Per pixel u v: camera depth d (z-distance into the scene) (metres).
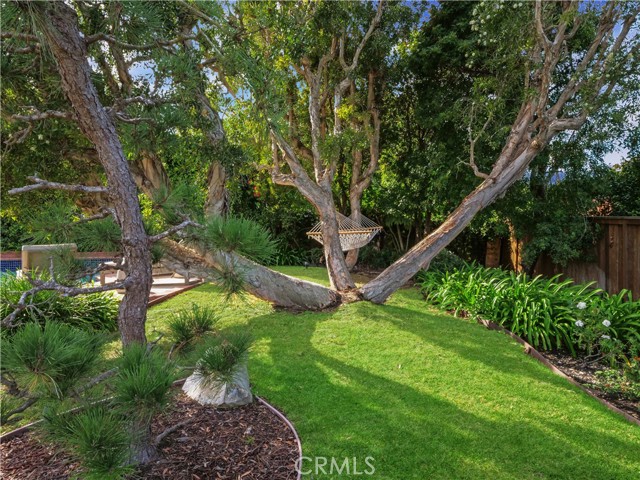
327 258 6.39
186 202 2.62
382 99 8.00
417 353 4.03
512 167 5.85
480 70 7.52
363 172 8.60
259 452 2.31
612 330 4.36
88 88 2.01
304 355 3.91
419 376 3.52
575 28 5.24
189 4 3.32
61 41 1.87
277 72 3.56
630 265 6.56
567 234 7.23
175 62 2.74
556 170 7.28
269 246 2.08
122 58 3.02
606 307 4.85
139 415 1.52
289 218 10.28
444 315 5.43
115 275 6.55
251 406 2.89
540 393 3.29
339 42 6.88
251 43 3.43
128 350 1.75
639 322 4.49
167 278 7.55
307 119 8.29
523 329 4.80
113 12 2.57
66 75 1.95
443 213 8.76
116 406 1.59
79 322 4.12
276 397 3.06
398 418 2.81
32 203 3.98
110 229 2.49
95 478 1.38
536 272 8.60
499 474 2.27
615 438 2.68
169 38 3.23
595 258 7.30
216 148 3.79
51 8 1.81
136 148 3.24
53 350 1.38
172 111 2.91
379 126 7.91
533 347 4.54
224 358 1.96
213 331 2.41
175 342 2.32
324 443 2.48
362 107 7.68
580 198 7.05
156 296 5.91
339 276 6.20
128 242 2.14
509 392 3.28
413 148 8.89
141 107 2.88
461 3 7.35
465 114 6.77
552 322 4.75
